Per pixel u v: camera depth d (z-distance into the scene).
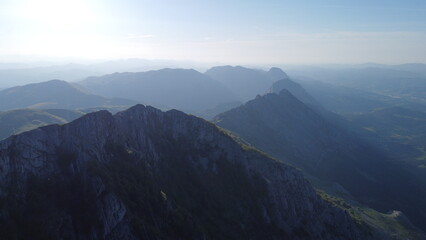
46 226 63.56
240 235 99.25
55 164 75.19
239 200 111.00
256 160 128.38
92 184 72.12
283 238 108.50
